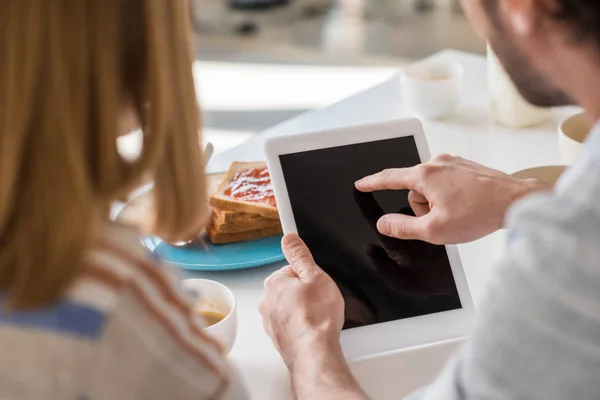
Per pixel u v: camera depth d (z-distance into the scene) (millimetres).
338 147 1017
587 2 549
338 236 965
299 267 926
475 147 1345
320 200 983
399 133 1035
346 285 933
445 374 593
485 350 544
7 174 509
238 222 1099
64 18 517
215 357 625
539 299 521
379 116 1476
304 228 968
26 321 526
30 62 507
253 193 1135
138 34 555
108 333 536
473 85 1589
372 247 960
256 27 3705
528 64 624
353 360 896
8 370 529
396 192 1002
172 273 619
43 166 516
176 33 565
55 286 515
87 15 525
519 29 589
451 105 1438
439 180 971
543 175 1130
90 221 521
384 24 3689
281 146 1002
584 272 509
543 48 595
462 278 944
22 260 515
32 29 507
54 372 529
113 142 540
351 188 995
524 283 527
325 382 791
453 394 574
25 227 517
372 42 3500
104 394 542
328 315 874
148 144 559
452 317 922
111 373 542
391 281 938
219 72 3299
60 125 517
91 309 530
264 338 945
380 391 859
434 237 954
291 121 1482
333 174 1000
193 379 594
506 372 537
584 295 509
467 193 953
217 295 928
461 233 952
